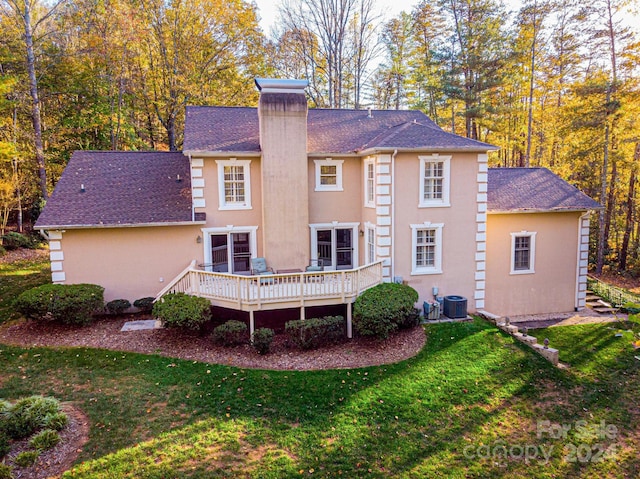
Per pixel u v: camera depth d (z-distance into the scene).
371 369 11.49
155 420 8.80
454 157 15.49
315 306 14.10
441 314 15.68
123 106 29.50
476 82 30.45
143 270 15.80
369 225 16.62
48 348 12.28
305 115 16.31
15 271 21.19
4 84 20.27
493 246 17.42
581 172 30.55
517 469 8.14
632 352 13.48
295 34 34.00
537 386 11.15
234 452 7.93
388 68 38.31
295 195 16.45
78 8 26.61
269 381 10.63
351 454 8.14
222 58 31.64
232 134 17.66
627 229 28.80
